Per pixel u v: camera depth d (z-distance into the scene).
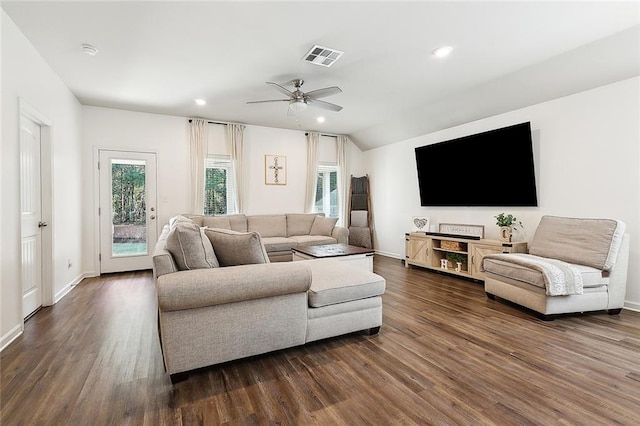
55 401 1.59
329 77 3.54
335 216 6.70
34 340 2.32
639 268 2.97
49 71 3.18
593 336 2.39
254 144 5.72
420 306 3.11
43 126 3.15
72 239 3.88
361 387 1.73
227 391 1.69
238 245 2.09
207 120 5.26
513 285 3.04
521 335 2.41
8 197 2.34
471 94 4.05
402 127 5.48
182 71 3.35
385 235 6.29
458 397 1.63
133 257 4.79
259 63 3.17
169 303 1.66
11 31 2.40
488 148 4.20
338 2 2.20
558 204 3.58
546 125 3.68
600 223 2.92
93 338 2.36
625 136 3.04
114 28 2.53
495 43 2.79
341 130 6.19
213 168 5.43
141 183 4.84
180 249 1.88
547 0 2.18
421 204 5.36
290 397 1.64
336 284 2.25
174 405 1.57
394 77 3.55
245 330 1.92
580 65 3.09
